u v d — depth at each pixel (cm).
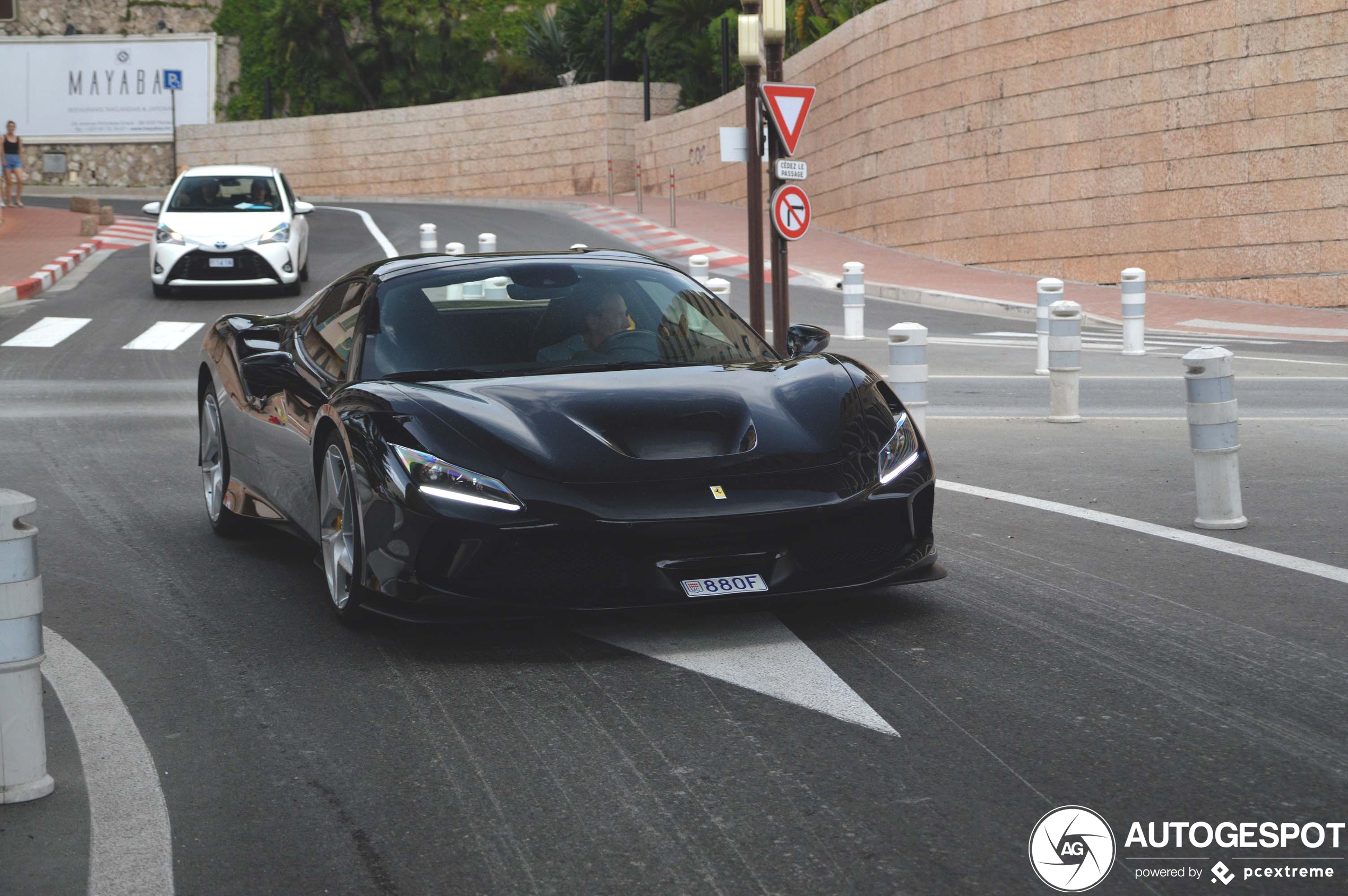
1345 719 362
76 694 410
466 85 5300
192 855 297
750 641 445
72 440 898
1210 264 2072
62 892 280
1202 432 604
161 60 5444
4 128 5453
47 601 519
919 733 359
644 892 274
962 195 2533
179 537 632
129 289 1911
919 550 461
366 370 502
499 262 565
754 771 336
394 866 290
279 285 1780
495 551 419
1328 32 1892
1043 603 486
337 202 4622
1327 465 762
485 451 432
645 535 417
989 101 2442
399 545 430
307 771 345
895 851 290
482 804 321
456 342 510
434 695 400
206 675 426
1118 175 2202
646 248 2764
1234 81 2011
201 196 1845
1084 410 1029
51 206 3872
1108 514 640
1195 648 427
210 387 648
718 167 3816
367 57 5394
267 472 564
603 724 372
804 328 558
